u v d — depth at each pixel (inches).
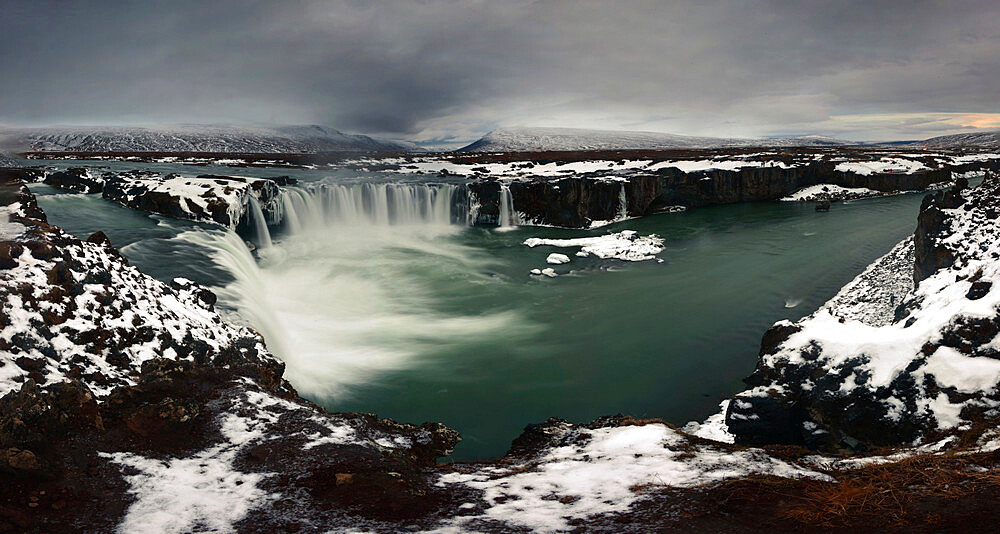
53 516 190.7
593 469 248.1
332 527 186.2
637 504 194.1
